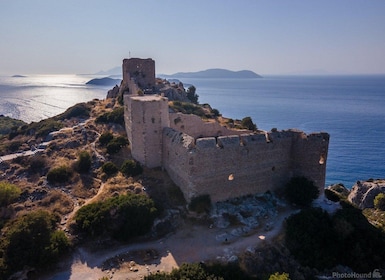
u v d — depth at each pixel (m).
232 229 42.34
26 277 34.09
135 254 37.91
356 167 111.88
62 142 62.38
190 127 66.38
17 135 75.38
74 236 38.97
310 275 37.53
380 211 68.81
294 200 48.03
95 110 85.56
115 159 56.56
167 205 45.12
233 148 46.31
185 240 40.34
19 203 45.56
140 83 95.62
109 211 40.50
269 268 36.81
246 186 48.44
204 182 44.72
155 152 52.97
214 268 34.62
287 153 51.12
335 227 42.75
